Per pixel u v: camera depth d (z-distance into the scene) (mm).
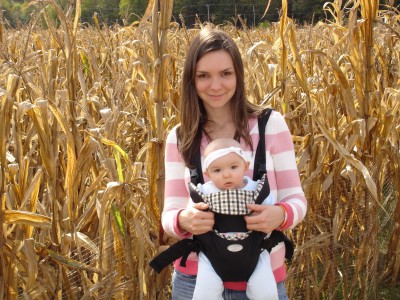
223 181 2215
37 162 3705
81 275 3031
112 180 3021
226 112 2426
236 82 2369
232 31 6828
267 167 2350
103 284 2951
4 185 2627
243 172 2232
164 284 3186
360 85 3711
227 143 2266
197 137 2406
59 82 4000
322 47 5426
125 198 3012
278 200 2389
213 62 2309
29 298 2746
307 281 3709
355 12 3648
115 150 3033
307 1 19141
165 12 2807
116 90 4625
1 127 2572
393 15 4855
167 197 2473
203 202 2260
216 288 2260
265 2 21141
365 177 3211
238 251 2215
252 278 2248
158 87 2877
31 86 3424
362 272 3945
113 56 6684
